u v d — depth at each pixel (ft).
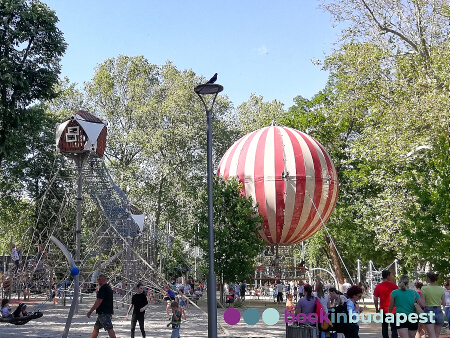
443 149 66.28
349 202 147.74
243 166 116.67
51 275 111.65
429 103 78.43
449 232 61.26
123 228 107.04
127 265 101.45
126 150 182.39
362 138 126.52
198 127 175.83
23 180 149.59
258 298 160.56
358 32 100.37
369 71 95.14
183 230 166.30
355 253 156.76
